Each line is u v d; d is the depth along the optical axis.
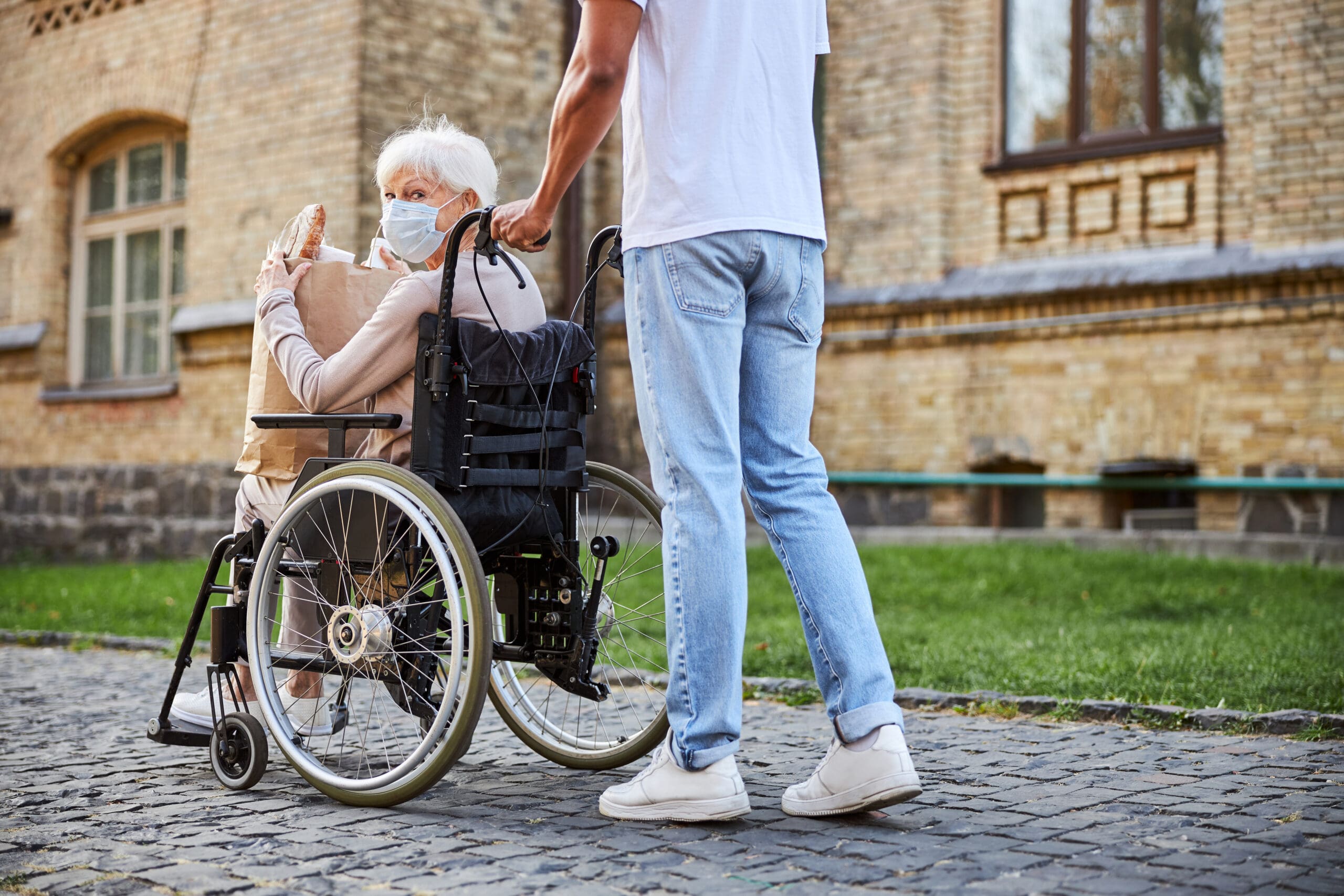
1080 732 3.53
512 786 2.96
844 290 9.56
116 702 4.27
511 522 2.86
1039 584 6.99
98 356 11.43
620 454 10.02
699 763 2.52
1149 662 4.47
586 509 3.39
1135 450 8.34
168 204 10.91
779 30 2.63
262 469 3.11
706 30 2.55
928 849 2.33
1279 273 7.81
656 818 2.54
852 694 2.54
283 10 9.52
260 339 3.12
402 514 2.79
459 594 2.64
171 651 5.51
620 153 10.28
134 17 10.69
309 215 3.11
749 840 2.42
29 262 11.66
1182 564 7.36
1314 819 2.51
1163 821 2.50
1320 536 7.72
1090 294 8.49
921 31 9.25
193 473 10.08
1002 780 2.90
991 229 9.11
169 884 2.19
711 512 2.53
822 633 2.56
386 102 9.14
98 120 11.02
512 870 2.24
